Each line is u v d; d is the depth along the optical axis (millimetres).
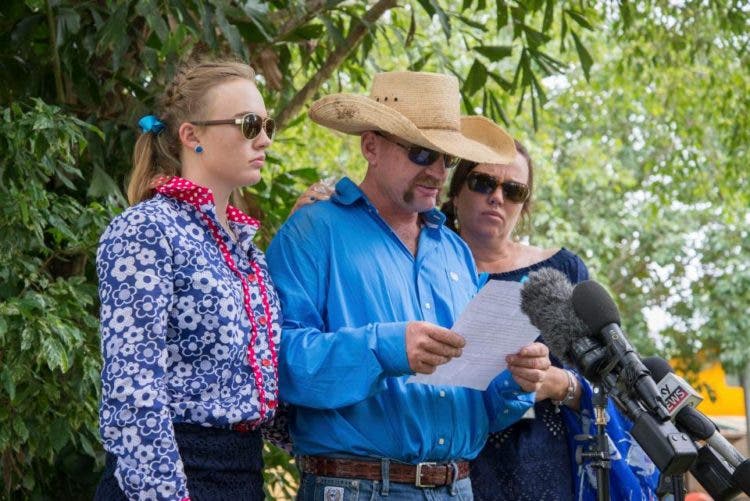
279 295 3828
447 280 4125
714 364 24578
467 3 7188
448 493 3871
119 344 3205
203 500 3324
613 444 4613
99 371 5195
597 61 14656
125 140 5832
